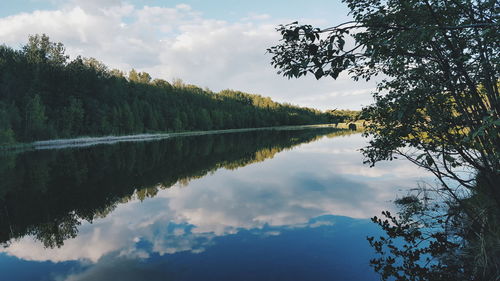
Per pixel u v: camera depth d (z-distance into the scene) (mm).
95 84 57688
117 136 53875
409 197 7312
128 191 9945
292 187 10008
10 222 6754
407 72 3680
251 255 4676
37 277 4152
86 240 5602
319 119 143750
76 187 10648
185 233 5863
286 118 123875
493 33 2143
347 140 34562
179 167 15641
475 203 5055
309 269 4109
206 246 5137
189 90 102000
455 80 3102
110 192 9828
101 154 22953
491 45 2791
